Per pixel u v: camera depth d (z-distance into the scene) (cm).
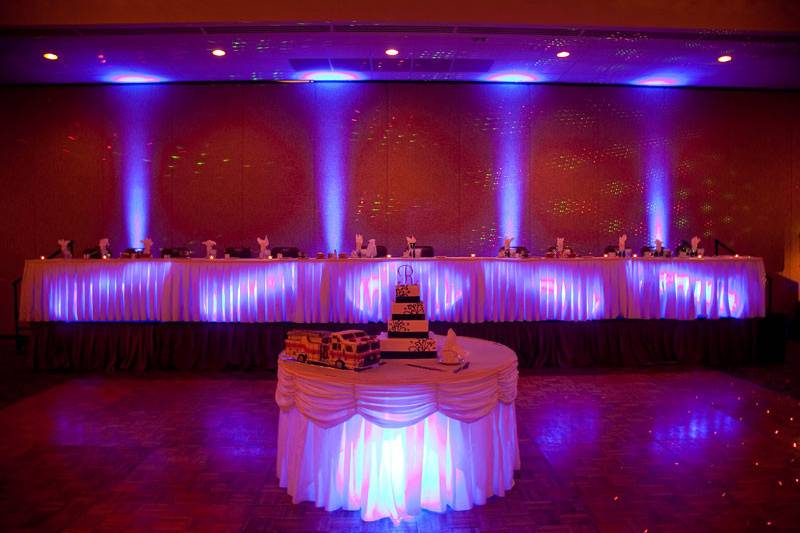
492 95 775
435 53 647
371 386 251
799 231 805
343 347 280
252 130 769
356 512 276
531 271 590
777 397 489
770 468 336
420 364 290
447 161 775
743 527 265
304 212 771
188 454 357
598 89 782
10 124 769
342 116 769
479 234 778
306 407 265
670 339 610
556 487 308
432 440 271
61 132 768
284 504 287
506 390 290
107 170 768
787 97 801
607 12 560
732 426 412
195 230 770
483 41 605
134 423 418
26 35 581
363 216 772
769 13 567
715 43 609
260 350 587
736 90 796
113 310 580
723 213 799
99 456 353
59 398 486
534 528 264
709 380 546
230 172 769
